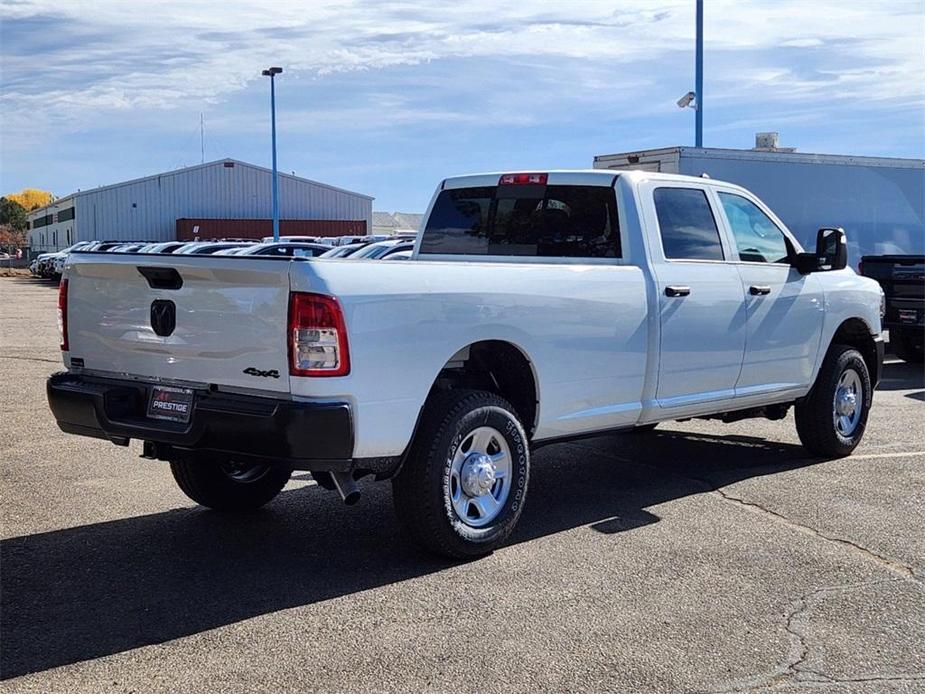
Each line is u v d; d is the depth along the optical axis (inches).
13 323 871.7
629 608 188.2
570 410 237.1
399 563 214.8
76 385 221.0
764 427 375.6
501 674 159.9
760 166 652.7
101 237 2378.2
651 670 161.5
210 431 197.5
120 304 215.8
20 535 234.8
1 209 6186.0
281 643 172.2
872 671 161.5
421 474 206.1
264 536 234.7
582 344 235.8
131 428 208.4
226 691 154.0
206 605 190.2
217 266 195.6
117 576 206.5
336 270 191.5
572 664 163.6
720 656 167.0
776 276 291.9
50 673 160.4
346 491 196.2
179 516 251.1
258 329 192.9
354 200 2583.7
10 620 182.9
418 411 202.7
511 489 221.6
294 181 2522.1
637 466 308.5
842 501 265.0
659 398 258.8
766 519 248.1
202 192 2458.2
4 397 435.8
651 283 252.8
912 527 240.7
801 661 165.2
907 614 185.9
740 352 278.5
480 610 187.2
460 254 289.9
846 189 684.7
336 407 189.0
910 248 714.2
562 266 234.7
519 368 230.2
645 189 260.2
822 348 307.6
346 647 170.6
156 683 156.9
